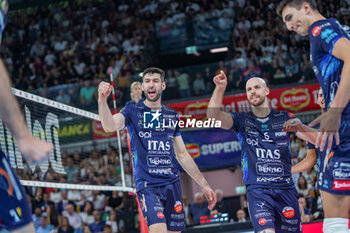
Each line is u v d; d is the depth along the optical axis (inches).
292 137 319.6
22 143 68.7
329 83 106.0
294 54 467.8
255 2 596.7
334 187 104.3
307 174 268.7
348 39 105.5
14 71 620.4
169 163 160.1
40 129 255.0
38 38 655.1
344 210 104.9
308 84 429.1
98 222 384.5
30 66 624.1
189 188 372.5
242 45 573.0
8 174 76.7
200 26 611.5
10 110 67.4
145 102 165.2
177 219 159.3
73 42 640.4
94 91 483.2
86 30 653.3
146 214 151.3
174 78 472.4
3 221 73.9
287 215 153.6
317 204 264.4
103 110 145.6
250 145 156.9
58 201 395.5
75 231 386.0
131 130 161.2
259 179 153.4
